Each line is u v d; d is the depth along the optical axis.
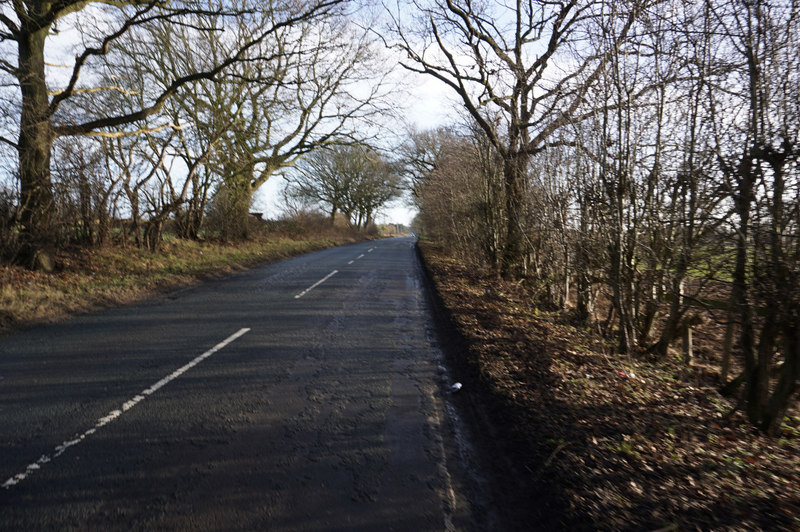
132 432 4.08
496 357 6.35
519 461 3.75
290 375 5.68
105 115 16.25
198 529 2.85
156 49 18.80
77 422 4.24
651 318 7.63
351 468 3.59
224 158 21.28
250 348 6.80
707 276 5.16
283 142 24.47
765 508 3.04
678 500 3.10
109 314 9.01
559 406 4.69
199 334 7.55
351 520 2.97
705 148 5.43
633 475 3.40
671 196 6.48
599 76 6.56
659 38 5.95
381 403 4.90
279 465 3.60
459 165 17.06
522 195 11.73
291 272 16.86
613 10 6.07
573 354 6.75
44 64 11.46
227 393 5.04
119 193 14.81
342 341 7.34
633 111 6.41
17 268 10.67
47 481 3.30
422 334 7.96
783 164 4.06
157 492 3.21
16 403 4.63
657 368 6.62
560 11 11.83
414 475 3.52
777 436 4.45
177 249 17.97
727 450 4.02
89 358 6.15
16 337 7.20
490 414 4.68
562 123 8.23
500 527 2.96
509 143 13.22
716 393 5.66
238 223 24.64
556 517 3.03
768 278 4.23
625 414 4.63
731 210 4.89
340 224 53.06
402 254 28.52
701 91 5.47
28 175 10.99
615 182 6.66
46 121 11.12
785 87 4.08
